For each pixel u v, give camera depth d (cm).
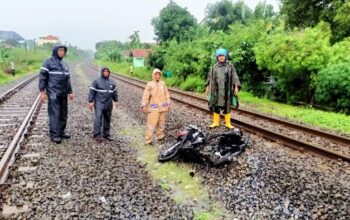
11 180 587
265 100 1775
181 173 657
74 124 1063
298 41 1508
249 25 2228
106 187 563
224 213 496
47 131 949
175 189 584
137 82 3080
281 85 1684
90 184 575
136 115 1238
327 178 601
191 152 689
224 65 964
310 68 1491
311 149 771
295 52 1485
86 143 843
